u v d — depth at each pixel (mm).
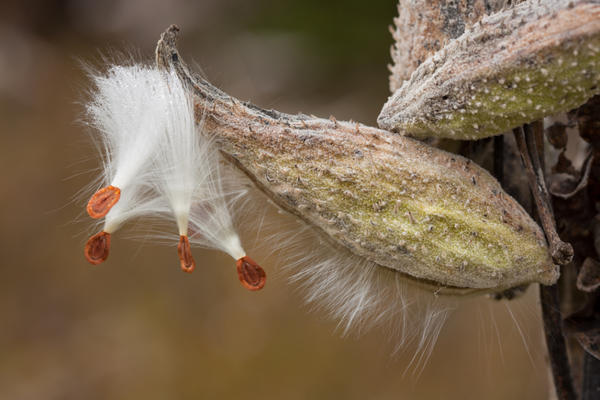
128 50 405
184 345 935
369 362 908
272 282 949
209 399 908
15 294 990
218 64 1204
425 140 390
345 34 1146
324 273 408
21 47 1295
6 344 953
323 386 896
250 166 386
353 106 1130
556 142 412
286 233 412
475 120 375
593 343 410
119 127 386
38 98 1216
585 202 410
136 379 920
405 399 882
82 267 1005
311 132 382
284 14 1193
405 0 399
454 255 382
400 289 403
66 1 1384
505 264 384
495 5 386
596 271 406
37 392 912
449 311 406
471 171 385
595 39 358
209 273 976
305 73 1163
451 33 390
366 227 382
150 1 1359
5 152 1129
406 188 381
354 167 380
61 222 1055
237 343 925
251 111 385
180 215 386
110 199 380
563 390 414
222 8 1274
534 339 868
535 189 387
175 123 383
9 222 1049
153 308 960
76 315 973
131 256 1000
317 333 919
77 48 1315
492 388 875
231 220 398
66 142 1130
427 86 378
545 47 362
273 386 903
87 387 917
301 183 382
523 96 368
